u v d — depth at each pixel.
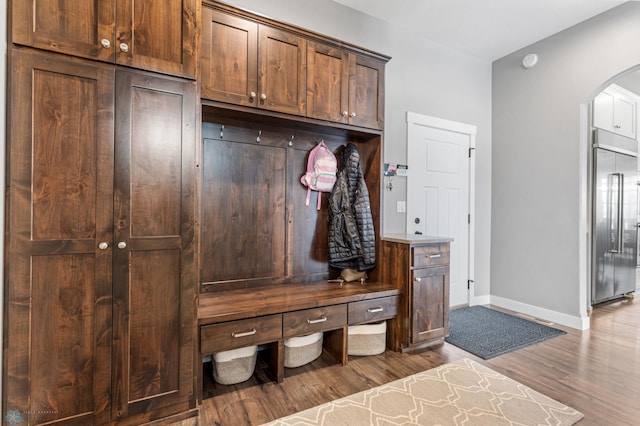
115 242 1.45
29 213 1.30
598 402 1.75
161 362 1.56
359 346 2.29
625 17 2.65
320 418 1.60
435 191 3.30
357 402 1.74
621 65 2.67
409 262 2.33
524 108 3.42
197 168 1.64
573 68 3.00
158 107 1.53
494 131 3.72
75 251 1.38
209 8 1.85
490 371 2.09
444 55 3.35
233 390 1.86
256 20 1.99
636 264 4.05
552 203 3.17
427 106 3.23
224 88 1.89
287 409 1.68
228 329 1.75
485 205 3.70
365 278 2.59
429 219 3.25
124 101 1.45
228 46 1.90
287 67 2.10
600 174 3.49
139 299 1.50
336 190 2.52
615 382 1.96
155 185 1.53
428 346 2.49
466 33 3.14
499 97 3.66
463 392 1.84
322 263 2.63
